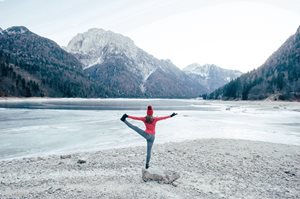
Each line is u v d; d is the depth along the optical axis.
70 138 25.42
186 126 37.62
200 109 88.25
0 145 21.58
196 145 20.53
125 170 12.58
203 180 11.11
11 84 180.00
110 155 16.44
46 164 13.96
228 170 12.96
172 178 10.45
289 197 9.37
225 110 82.75
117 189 9.55
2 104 106.31
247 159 15.52
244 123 42.66
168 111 72.50
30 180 10.92
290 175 12.33
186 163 14.25
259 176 12.08
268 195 9.52
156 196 8.85
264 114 65.31
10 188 9.87
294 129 34.88
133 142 23.50
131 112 64.44
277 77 197.88
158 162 14.43
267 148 19.59
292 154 17.59
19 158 16.83
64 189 9.59
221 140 23.23
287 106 111.81
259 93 199.38
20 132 29.05
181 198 8.81
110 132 29.69
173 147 19.61
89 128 32.97
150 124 11.16
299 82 184.12
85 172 12.23
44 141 23.62
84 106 96.38
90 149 20.16
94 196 8.83
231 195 9.37
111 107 91.00
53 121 41.03
